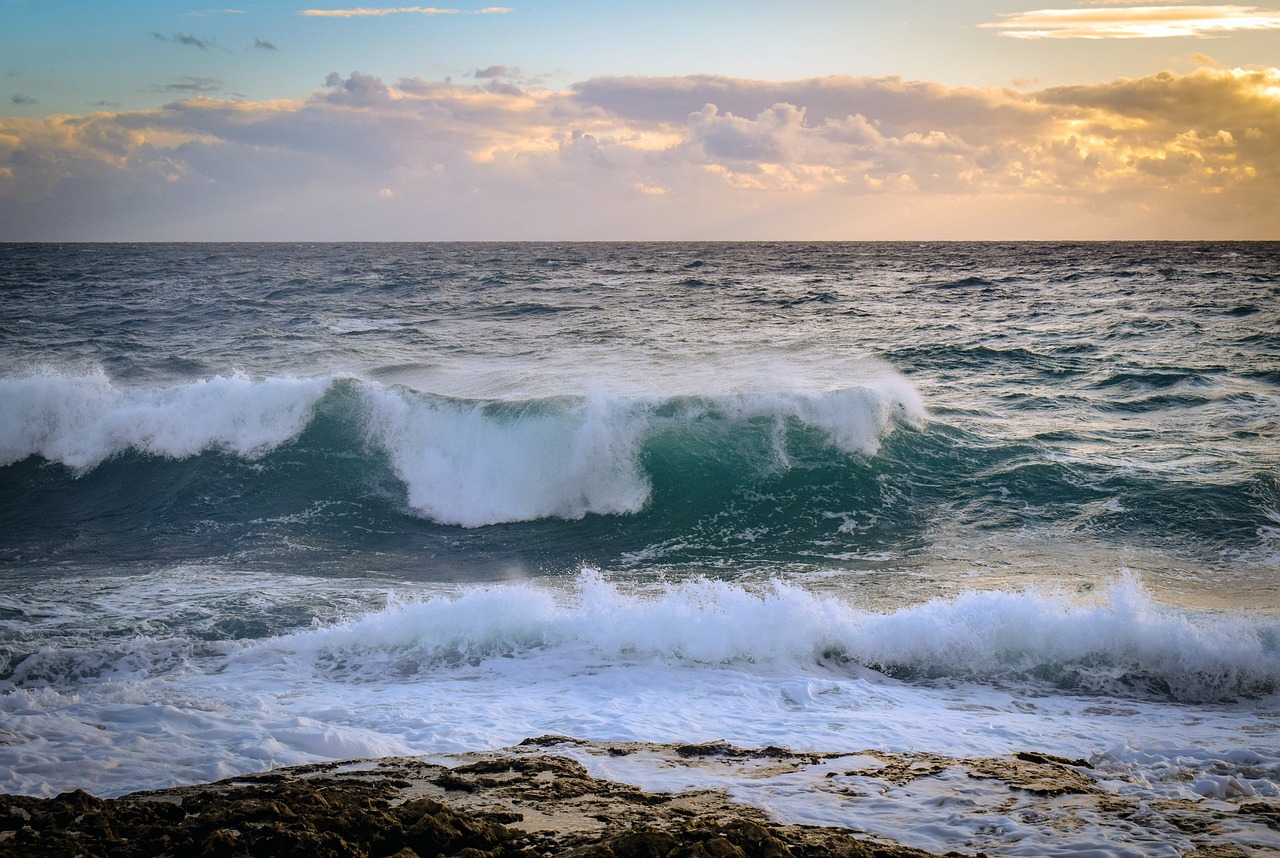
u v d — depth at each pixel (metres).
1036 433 18.67
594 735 7.34
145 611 10.88
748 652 9.70
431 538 15.13
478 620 10.10
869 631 9.85
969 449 17.61
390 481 16.95
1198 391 22.25
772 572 13.12
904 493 16.22
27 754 6.30
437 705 8.12
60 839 4.30
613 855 3.94
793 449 17.22
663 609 10.20
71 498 16.55
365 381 18.66
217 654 9.58
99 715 7.32
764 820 4.86
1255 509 14.37
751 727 7.64
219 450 17.73
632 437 16.98
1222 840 4.54
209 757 6.30
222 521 15.52
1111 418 20.08
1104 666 9.34
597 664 9.42
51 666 9.10
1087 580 12.09
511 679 9.00
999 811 5.06
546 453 16.67
